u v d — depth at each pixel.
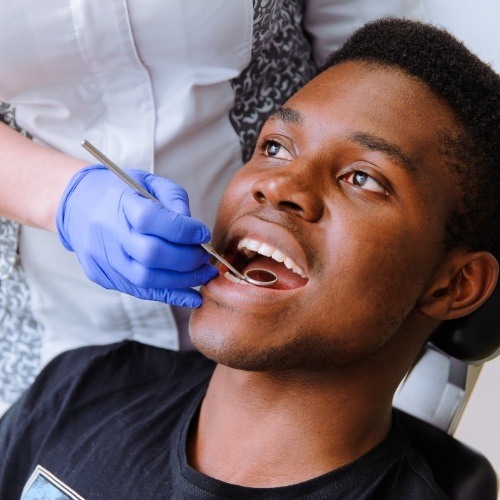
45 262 1.23
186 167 1.15
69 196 1.01
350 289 0.90
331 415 0.98
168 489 1.02
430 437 1.13
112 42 1.03
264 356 0.90
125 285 0.98
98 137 1.13
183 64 1.08
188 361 1.21
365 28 1.06
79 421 1.13
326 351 0.92
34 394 1.18
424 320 1.01
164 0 1.00
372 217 0.90
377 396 1.00
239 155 1.19
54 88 1.09
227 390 1.02
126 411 1.12
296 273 0.96
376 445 1.01
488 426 1.74
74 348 1.24
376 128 0.91
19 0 0.98
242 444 1.01
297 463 0.99
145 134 1.11
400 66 0.95
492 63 1.27
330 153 0.92
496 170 0.96
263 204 0.92
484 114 0.96
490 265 0.99
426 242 0.93
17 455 1.14
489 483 1.09
